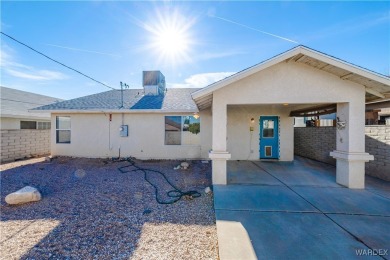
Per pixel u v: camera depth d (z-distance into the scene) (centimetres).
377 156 621
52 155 1059
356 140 517
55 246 290
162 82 1329
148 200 471
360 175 521
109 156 1039
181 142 1024
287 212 383
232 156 962
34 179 647
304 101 529
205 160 997
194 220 371
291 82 531
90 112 1022
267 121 961
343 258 250
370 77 458
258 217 362
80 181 630
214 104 551
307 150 1038
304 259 248
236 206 411
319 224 337
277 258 250
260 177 643
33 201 458
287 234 306
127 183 609
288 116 938
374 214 374
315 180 605
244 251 264
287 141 938
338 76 521
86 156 1048
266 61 495
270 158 958
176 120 1027
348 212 382
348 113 521
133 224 355
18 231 332
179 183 611
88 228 341
